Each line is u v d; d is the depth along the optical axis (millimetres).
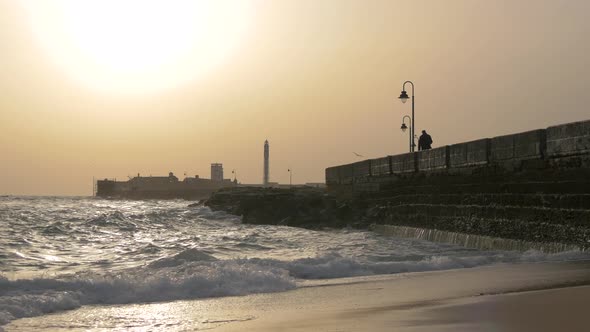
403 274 15977
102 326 10398
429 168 30406
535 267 15109
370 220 38688
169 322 10453
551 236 20031
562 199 19625
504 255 19484
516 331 7562
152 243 29266
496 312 8805
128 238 32844
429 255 21328
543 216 20562
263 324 9719
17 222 39969
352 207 41812
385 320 9117
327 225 41500
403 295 11898
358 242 28562
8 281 13422
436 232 28859
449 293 11586
